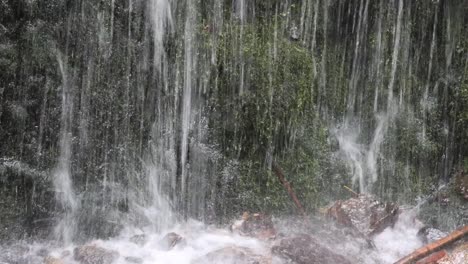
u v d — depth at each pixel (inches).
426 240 169.6
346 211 171.9
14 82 169.8
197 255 160.9
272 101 182.2
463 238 159.0
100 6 175.8
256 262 152.1
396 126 207.0
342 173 197.2
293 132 187.9
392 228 172.2
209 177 185.0
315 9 198.1
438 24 206.2
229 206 184.1
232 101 181.5
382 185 202.1
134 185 182.5
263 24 189.2
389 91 207.9
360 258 157.6
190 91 182.2
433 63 208.5
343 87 206.1
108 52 178.1
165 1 180.2
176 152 185.2
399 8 204.2
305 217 179.6
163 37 181.5
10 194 171.5
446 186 203.0
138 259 157.5
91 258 155.2
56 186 175.3
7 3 164.9
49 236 170.4
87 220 175.2
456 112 204.4
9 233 167.5
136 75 181.6
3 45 166.7
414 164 206.7
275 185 185.6
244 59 181.0
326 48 203.6
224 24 184.1
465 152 205.6
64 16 172.4
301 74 187.0
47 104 174.1
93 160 179.6
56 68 173.0
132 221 178.7
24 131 172.9
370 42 207.9
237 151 185.9
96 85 178.2
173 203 185.0
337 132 203.6
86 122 178.4
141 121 183.3
